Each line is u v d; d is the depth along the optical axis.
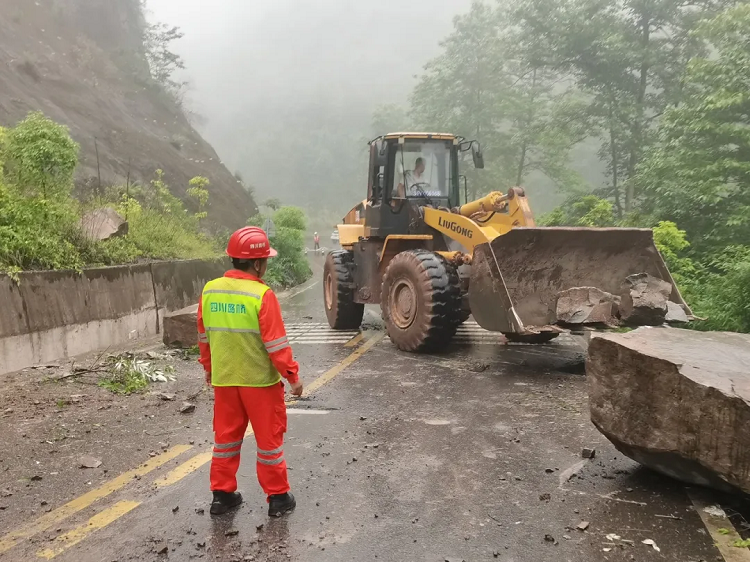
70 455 4.48
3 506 3.62
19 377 6.77
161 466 4.25
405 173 9.49
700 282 10.84
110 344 9.12
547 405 5.66
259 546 3.10
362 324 11.74
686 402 3.37
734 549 2.99
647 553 2.97
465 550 3.03
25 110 20.16
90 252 9.38
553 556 2.96
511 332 6.76
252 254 3.46
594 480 3.90
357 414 5.47
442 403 5.79
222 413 3.48
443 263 8.05
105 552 3.06
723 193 13.20
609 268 7.59
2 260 7.44
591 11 23.95
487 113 34.91
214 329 3.42
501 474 4.02
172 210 17.38
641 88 24.23
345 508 3.54
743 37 14.22
